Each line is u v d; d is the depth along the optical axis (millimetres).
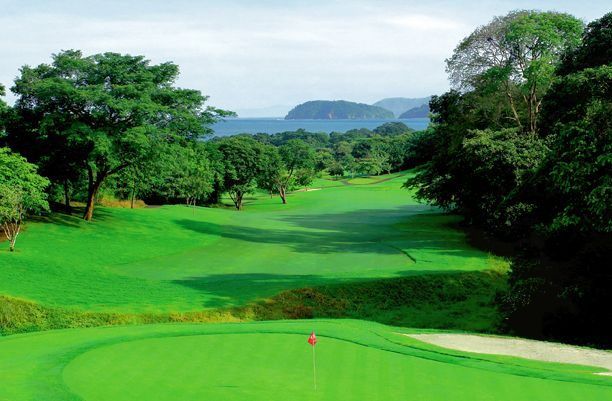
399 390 9289
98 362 11125
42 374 10109
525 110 49031
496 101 48281
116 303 21641
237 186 85625
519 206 33000
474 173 38688
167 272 30656
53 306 20453
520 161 35344
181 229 48125
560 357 13141
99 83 40562
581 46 36250
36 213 42406
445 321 23000
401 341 13281
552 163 23203
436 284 26938
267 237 46781
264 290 24531
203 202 88375
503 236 36875
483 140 38125
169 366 10805
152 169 44562
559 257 23141
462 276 28266
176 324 16297
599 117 21469
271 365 10922
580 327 20219
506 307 23047
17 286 22953
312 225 56812
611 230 19578
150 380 9781
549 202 25016
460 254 35719
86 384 9523
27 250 32094
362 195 98000
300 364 11008
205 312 21359
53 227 39656
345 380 9891
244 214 69562
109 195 70750
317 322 16906
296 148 97188
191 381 9727
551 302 22562
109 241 38688
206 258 35812
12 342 13281
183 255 36781
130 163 43000
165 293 23969
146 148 40344
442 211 70562
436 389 9383
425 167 59375
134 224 46781
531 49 42062
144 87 41312
